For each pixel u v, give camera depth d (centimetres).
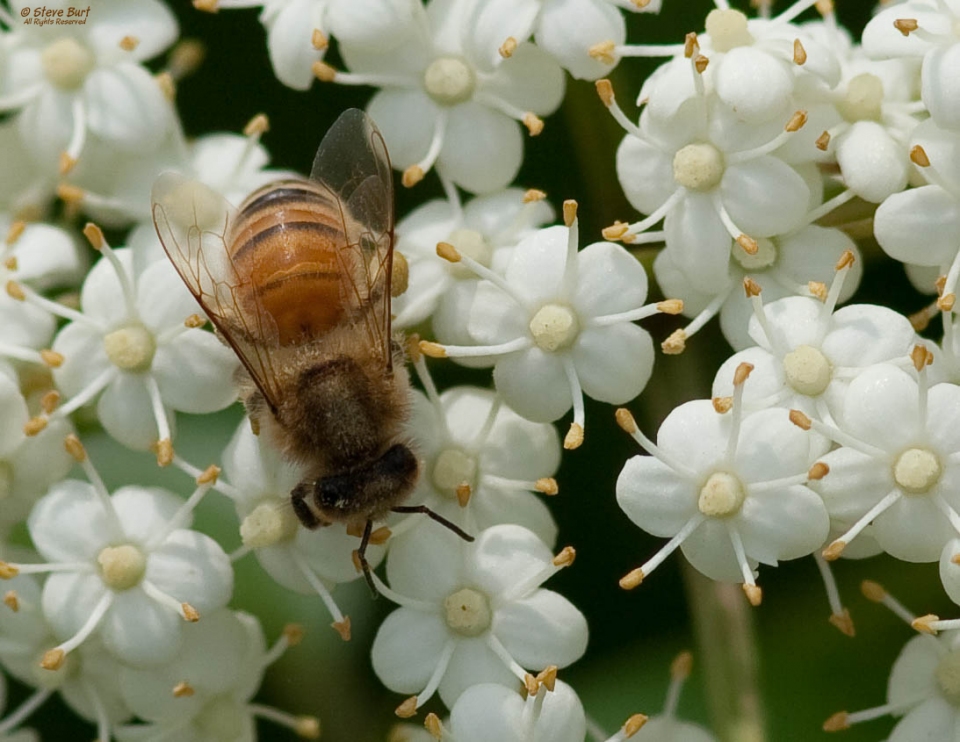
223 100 18
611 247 17
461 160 17
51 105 17
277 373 16
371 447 16
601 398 16
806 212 16
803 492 16
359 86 18
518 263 17
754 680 17
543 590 16
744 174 16
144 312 17
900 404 16
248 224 16
